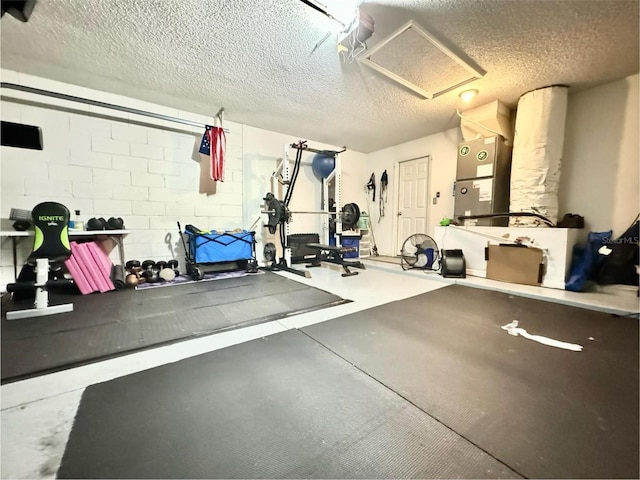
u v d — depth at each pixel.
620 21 2.24
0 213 3.06
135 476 0.88
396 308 2.59
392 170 6.06
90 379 1.42
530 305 2.68
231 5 2.10
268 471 0.91
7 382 1.38
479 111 3.97
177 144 4.14
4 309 2.42
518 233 3.44
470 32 2.40
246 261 4.48
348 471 0.91
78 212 3.28
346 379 1.44
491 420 1.15
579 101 3.51
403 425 1.12
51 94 3.17
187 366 1.56
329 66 2.93
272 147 5.08
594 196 3.44
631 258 2.95
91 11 2.17
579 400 1.27
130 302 2.72
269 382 1.41
